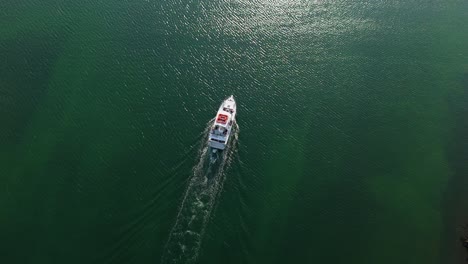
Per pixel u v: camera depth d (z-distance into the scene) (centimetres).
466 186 6253
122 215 5225
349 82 7344
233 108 6444
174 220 5203
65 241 4988
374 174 6175
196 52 7400
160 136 6116
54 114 6238
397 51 7988
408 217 5791
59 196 5394
